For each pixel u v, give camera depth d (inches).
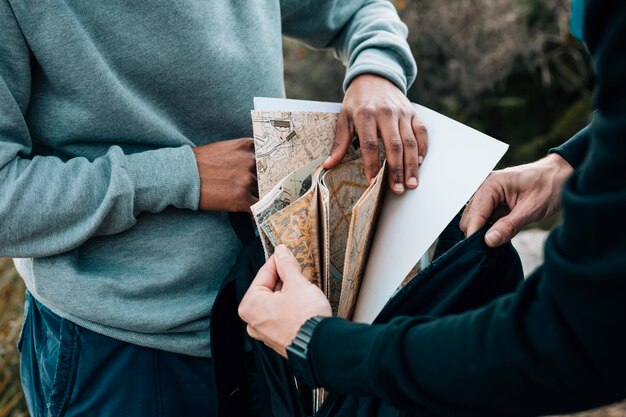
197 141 40.0
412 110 38.4
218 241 39.6
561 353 20.0
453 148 36.6
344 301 32.2
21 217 33.8
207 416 41.3
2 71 33.7
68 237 34.9
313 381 26.8
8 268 77.6
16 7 32.6
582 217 19.2
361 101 37.7
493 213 37.4
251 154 37.6
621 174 18.6
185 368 40.2
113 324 37.3
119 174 34.7
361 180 36.7
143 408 39.0
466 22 156.3
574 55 158.7
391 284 33.4
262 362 35.4
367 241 33.5
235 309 38.5
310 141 36.9
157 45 35.9
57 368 38.2
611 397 20.9
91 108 35.8
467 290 31.8
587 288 19.0
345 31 48.4
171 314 38.1
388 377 23.5
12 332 70.4
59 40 33.8
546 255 20.8
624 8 18.3
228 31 38.4
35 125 36.8
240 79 39.1
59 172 34.8
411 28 158.1
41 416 41.3
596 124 19.6
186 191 36.3
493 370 21.4
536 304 20.9
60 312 38.6
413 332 23.8
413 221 34.9
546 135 161.9
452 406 23.0
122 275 37.7
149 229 38.0
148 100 37.5
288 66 165.9
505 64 156.3
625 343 19.2
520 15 159.3
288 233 32.3
